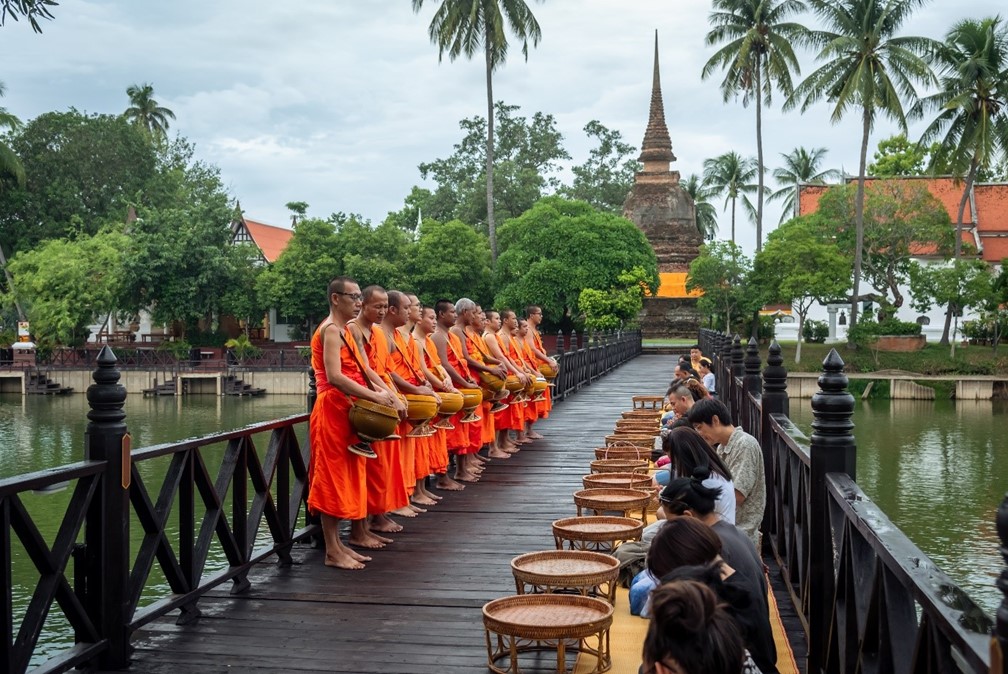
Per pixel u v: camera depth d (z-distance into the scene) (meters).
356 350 5.97
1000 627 1.78
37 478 3.83
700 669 2.09
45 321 44.59
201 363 43.91
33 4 7.39
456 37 41.00
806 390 41.53
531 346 12.25
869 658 3.16
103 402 4.36
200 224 43.88
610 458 9.05
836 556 3.82
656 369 30.22
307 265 42.22
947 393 41.91
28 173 52.06
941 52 41.66
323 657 4.54
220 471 5.48
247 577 5.94
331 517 6.17
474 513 8.00
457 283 42.97
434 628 4.97
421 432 7.02
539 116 60.44
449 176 58.38
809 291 41.53
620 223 43.38
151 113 63.59
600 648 4.15
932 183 54.88
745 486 5.12
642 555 5.27
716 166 67.25
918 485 23.16
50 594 3.96
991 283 43.97
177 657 4.54
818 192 55.03
